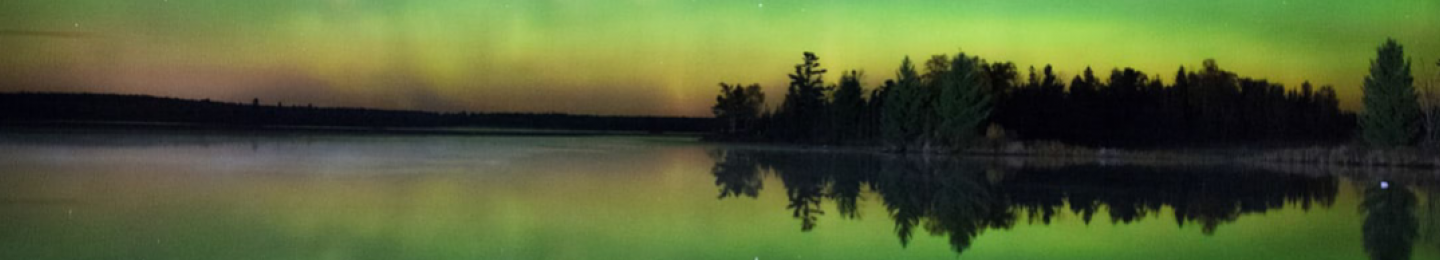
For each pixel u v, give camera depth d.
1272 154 37.06
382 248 11.92
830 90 61.03
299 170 25.03
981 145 43.25
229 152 34.25
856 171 27.94
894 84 46.34
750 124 66.88
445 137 60.44
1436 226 15.02
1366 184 24.00
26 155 29.78
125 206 15.93
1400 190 22.03
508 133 76.56
